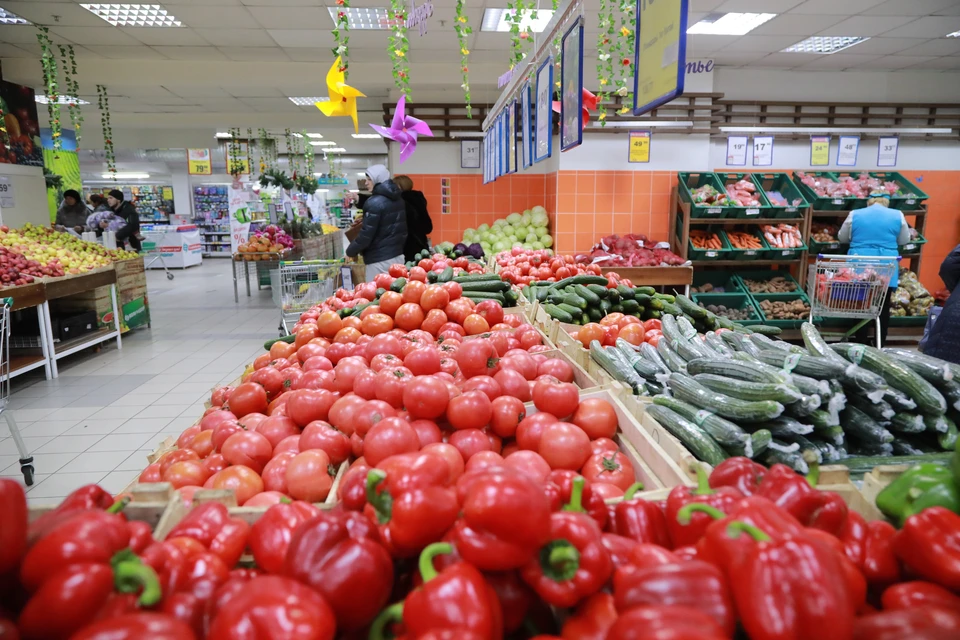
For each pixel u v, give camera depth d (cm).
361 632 91
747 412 157
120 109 1089
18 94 785
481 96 816
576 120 275
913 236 673
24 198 793
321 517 93
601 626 85
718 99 725
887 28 593
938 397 158
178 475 159
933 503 108
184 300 1005
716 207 640
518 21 394
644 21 235
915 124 758
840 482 130
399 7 425
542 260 462
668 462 149
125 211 1048
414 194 689
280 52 751
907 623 79
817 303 504
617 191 714
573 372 232
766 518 89
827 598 74
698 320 347
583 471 161
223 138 1497
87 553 80
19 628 76
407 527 95
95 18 629
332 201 2503
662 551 94
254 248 950
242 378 273
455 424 165
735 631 84
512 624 92
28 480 334
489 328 284
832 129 742
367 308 293
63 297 621
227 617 75
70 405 466
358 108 1084
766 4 531
